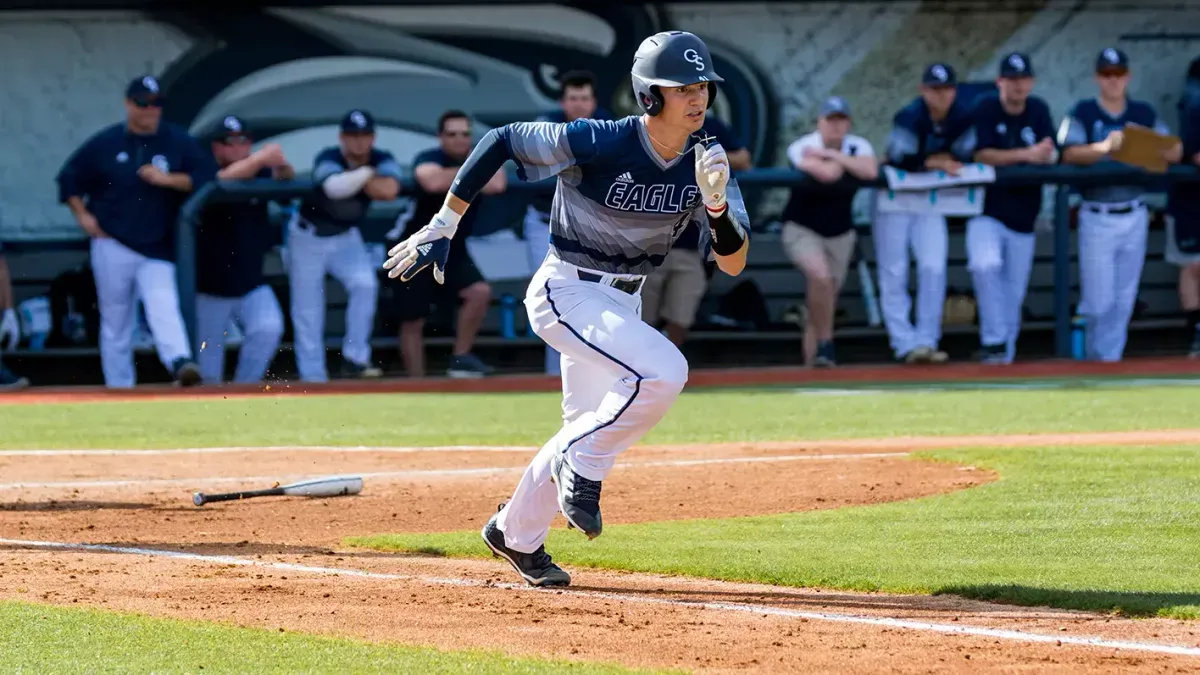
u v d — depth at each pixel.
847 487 28.44
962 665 14.80
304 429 41.62
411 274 18.56
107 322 57.47
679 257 59.75
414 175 58.03
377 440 38.69
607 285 18.69
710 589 19.03
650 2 72.56
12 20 70.50
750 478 30.11
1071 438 36.38
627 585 19.38
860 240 72.06
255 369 58.94
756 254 69.94
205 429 42.03
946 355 63.16
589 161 17.86
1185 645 15.60
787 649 15.53
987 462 31.09
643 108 17.83
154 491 29.42
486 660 14.93
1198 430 38.09
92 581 19.41
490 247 68.88
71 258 69.62
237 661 14.91
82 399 52.72
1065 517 24.06
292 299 59.41
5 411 48.28
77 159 56.06
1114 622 16.75
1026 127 60.06
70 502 27.67
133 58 71.25
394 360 66.12
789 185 59.72
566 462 18.42
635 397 18.06
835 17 73.62
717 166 17.31
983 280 62.06
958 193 61.66
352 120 57.16
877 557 20.72
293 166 72.31
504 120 72.94
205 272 57.97
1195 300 66.50
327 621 16.98
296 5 71.25
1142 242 63.75
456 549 21.84
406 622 16.94
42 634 16.12
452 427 41.75
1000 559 20.50
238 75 71.69
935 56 74.12
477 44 72.50
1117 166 60.56
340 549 22.38
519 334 68.50
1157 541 21.80
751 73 73.56
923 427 40.22
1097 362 63.78
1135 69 74.62
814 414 44.41
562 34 72.69
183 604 17.92
